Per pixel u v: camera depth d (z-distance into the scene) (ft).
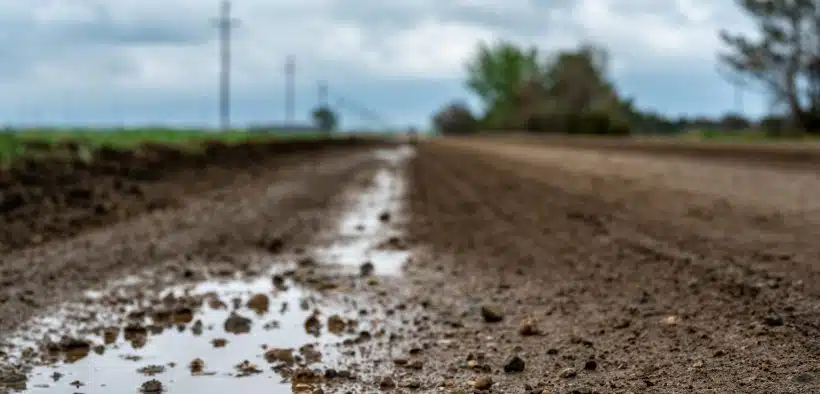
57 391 14.70
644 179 58.49
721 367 14.44
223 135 122.52
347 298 22.95
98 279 24.82
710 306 18.99
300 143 155.74
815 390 12.78
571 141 189.06
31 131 76.59
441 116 521.65
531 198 49.32
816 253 24.07
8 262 26.94
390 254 30.78
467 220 40.47
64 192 42.96
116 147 64.03
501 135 350.84
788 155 79.92
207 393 14.58
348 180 70.79
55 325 19.43
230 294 23.53
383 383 14.89
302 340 18.38
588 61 330.13
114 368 16.14
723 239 28.07
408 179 72.79
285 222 39.78
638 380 14.30
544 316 19.92
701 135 192.44
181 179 59.36
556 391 14.06
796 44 179.01
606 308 20.11
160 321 20.17
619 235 31.27
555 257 28.02
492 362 16.21
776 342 15.52
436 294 23.24
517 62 395.14
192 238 33.40
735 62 185.88
